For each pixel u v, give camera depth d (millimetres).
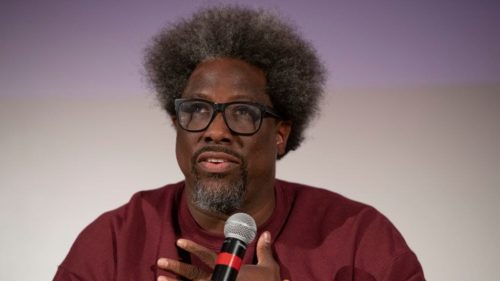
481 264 8234
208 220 5480
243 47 5398
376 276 5473
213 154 5074
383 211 8625
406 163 8820
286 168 8859
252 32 5578
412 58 9320
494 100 9023
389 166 8812
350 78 9312
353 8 9430
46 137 9711
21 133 9773
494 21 9305
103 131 9602
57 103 9891
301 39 6062
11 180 9508
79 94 9875
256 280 4781
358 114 9094
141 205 5934
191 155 5156
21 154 9656
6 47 10203
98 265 5574
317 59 6219
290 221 5738
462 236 8375
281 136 5738
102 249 5652
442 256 8312
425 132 8961
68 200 9312
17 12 10266
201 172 5129
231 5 6109
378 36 9391
